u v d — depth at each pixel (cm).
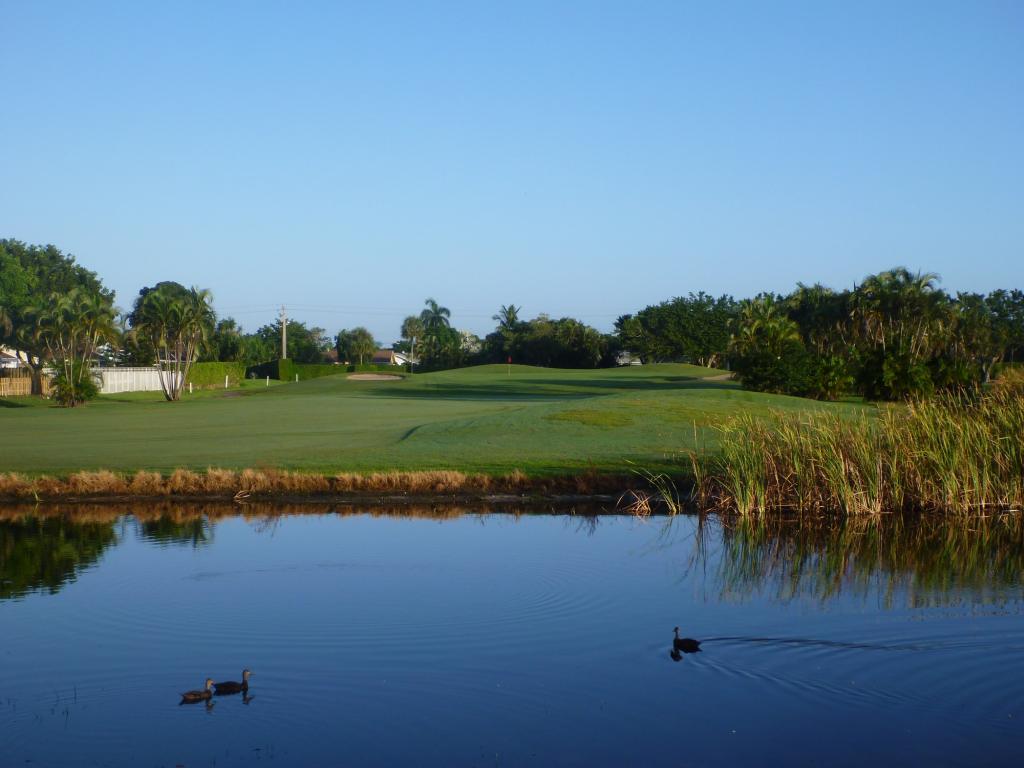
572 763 991
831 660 1292
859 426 2708
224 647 1355
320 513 2550
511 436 3766
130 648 1361
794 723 1088
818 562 1948
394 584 1727
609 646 1357
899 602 1605
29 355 9375
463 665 1278
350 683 1216
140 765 989
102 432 4281
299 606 1570
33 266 13175
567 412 4331
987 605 1582
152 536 2208
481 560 1942
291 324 17725
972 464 2464
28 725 1092
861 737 1055
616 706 1141
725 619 1498
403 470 2938
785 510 2527
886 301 9181
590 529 2323
